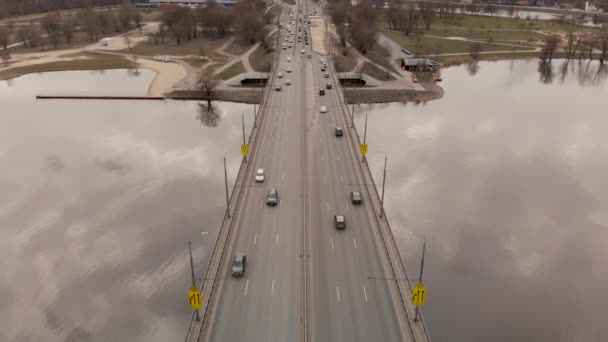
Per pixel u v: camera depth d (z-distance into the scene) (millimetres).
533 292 86500
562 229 105875
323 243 87438
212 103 194750
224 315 70312
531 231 104938
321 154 125000
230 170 129500
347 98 194375
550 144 153250
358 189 107375
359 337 66688
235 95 195875
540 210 113312
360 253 84812
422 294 68000
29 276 89375
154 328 78000
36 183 124000
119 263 92250
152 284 86938
